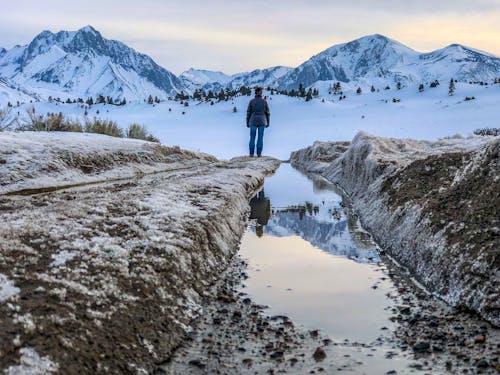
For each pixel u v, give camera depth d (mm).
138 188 10562
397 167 12461
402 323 5434
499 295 5254
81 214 7176
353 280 6992
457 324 5266
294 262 7906
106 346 4176
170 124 114625
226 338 5051
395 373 4336
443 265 6430
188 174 15547
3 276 4539
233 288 6598
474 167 7965
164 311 5164
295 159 33719
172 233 7008
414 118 99125
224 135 84688
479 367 4340
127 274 5367
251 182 16562
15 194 10617
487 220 6359
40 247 5535
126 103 160125
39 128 20031
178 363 4508
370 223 10602
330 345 4926
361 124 94250
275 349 4832
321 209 13250
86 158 14586
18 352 3611
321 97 147750
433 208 7766
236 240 9109
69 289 4652
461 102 114188
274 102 134375
